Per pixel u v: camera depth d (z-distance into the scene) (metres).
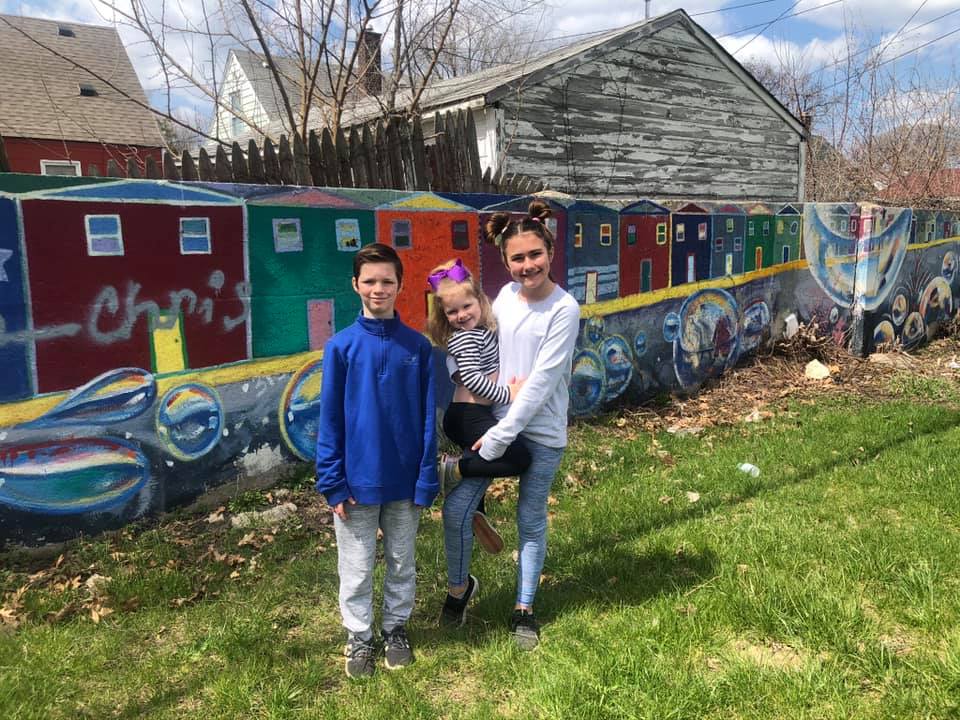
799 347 8.91
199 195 4.32
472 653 3.09
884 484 4.82
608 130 11.20
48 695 2.77
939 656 2.91
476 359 3.00
